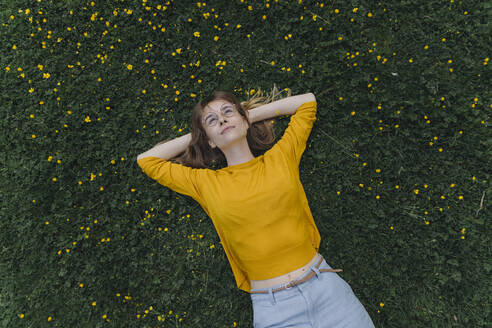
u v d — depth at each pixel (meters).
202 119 1.74
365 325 1.53
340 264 2.24
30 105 2.38
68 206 2.35
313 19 2.29
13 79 2.38
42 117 2.36
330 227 2.28
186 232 2.32
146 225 2.33
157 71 2.38
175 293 2.30
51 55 2.41
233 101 1.78
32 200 2.33
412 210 2.24
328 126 2.30
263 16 2.31
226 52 2.38
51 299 2.30
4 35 2.41
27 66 2.39
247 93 2.30
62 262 2.30
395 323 2.18
